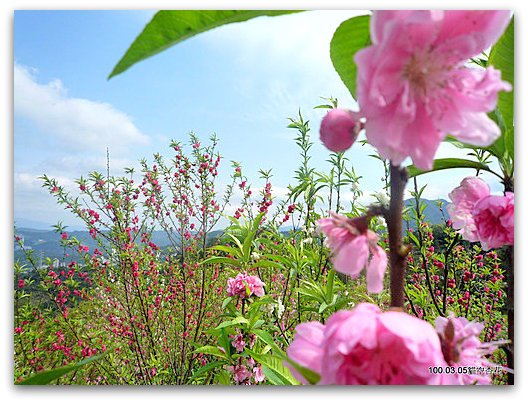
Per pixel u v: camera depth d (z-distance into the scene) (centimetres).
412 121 67
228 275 376
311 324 70
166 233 426
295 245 288
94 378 319
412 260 267
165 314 396
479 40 68
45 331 319
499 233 106
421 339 59
